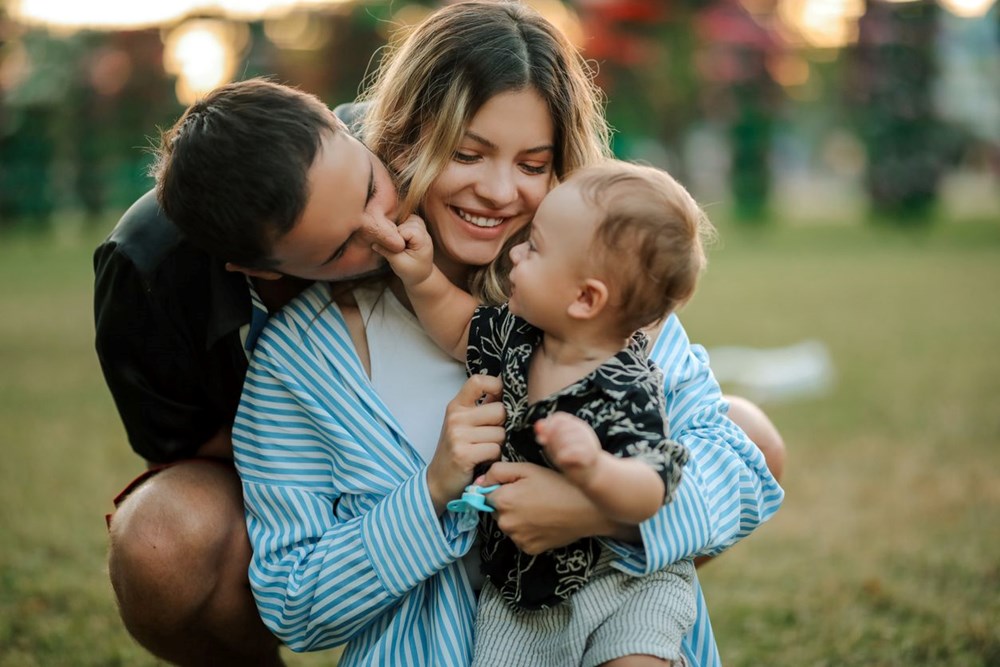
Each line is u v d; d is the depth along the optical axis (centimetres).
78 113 1527
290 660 268
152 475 205
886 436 453
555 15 1598
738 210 1734
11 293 909
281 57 1616
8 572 310
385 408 186
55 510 364
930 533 341
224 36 1584
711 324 748
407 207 188
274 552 183
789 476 405
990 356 615
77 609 284
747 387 545
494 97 183
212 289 190
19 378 577
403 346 193
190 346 196
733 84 1700
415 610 181
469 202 188
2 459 424
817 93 2420
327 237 170
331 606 176
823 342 673
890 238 1416
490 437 174
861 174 1750
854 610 285
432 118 187
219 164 165
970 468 404
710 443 187
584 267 170
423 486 174
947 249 1256
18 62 1541
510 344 180
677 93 1647
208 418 207
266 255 172
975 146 1925
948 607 282
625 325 174
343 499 185
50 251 1288
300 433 188
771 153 1738
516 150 187
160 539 184
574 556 171
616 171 175
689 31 1644
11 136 1490
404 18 1608
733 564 323
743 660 258
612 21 1579
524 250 178
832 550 330
